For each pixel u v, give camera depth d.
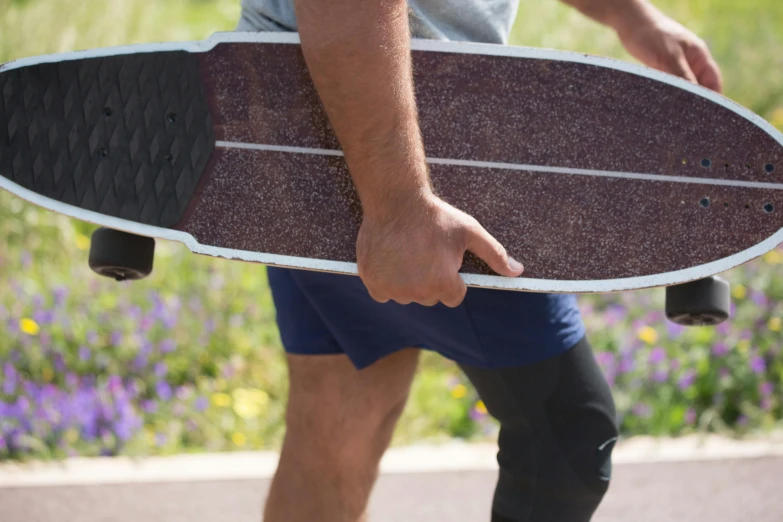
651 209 2.11
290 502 2.37
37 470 3.67
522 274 2.05
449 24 2.16
